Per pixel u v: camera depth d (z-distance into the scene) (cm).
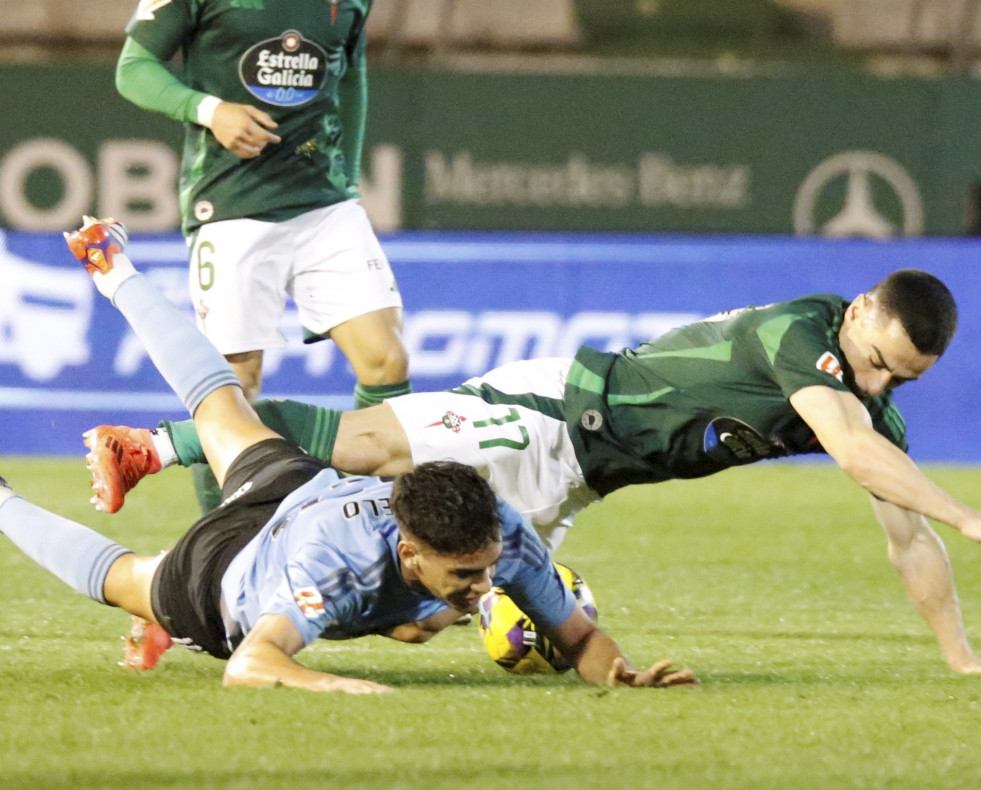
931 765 985
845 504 3088
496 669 1411
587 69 4216
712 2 4738
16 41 4634
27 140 4141
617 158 4256
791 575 2225
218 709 1105
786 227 4297
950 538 2692
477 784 909
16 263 3666
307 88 1988
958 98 4272
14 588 1917
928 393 3738
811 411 1366
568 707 1154
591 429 1549
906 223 4303
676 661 1487
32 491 2983
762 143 4272
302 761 961
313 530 1198
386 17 4600
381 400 2012
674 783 922
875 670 1434
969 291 3753
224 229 1988
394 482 1162
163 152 4156
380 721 1077
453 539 1114
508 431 1559
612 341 3766
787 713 1155
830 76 4247
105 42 4647
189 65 1994
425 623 1288
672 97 4244
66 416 3675
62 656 1430
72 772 929
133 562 1324
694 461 1527
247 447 1369
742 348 1453
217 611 1257
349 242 2011
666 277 3775
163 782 906
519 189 4244
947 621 1477
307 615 1180
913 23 4706
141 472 1529
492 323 3753
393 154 4209
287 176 1992
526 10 4700
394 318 2020
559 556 2380
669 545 2519
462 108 4212
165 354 1452
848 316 1411
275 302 2019
